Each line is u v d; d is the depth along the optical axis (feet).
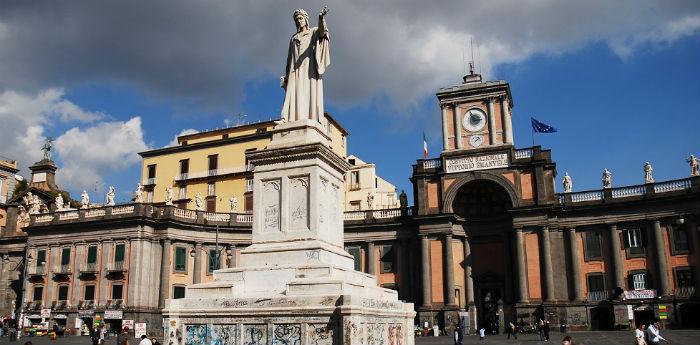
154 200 238.27
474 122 179.93
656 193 161.27
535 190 169.58
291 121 49.88
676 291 155.22
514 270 168.86
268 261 45.24
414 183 184.85
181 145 240.94
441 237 177.17
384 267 186.70
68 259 187.21
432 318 172.65
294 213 46.29
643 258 160.56
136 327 156.97
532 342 124.26
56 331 177.37
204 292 43.93
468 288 176.76
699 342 105.40
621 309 157.48
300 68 52.03
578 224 168.86
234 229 191.52
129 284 175.63
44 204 216.13
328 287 40.37
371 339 40.91
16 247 208.74
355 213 192.34
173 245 183.11
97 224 184.14
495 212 180.96
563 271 166.71
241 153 231.09
